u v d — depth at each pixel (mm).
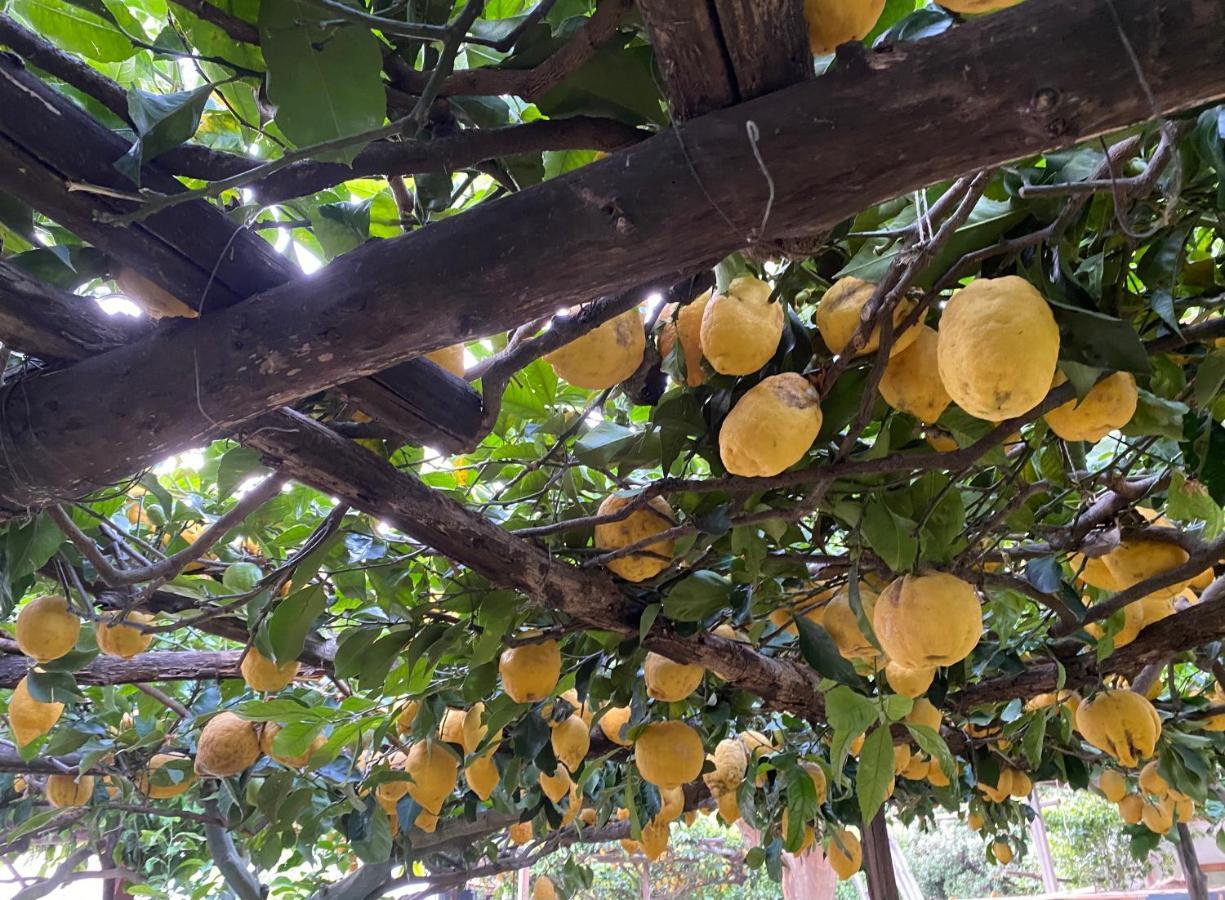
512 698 2156
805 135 877
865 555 1892
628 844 5039
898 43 855
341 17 957
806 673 2643
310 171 1151
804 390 1396
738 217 942
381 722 2408
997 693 2811
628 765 2869
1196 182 1243
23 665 2566
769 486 1576
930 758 3494
